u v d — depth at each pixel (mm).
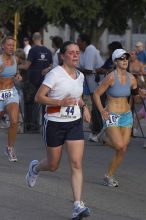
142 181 21953
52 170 17531
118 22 76812
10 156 25422
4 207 17656
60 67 16516
